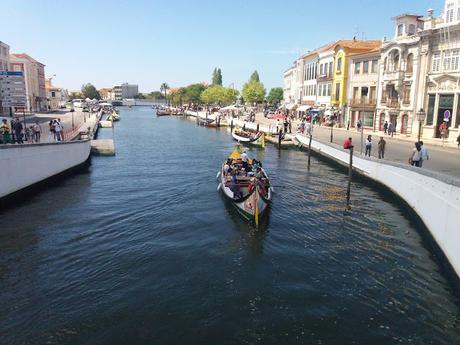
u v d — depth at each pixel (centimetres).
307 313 970
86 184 2211
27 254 1271
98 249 1316
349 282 1123
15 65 7544
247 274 1158
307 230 1521
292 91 7656
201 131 6103
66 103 13462
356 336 888
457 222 1089
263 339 874
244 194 1781
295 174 2598
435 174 1338
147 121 8600
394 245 1385
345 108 4841
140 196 1964
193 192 2056
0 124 2262
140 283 1099
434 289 1089
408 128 3625
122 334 889
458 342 872
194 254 1285
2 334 885
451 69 3144
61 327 911
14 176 1786
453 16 3102
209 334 890
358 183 2327
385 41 4091
